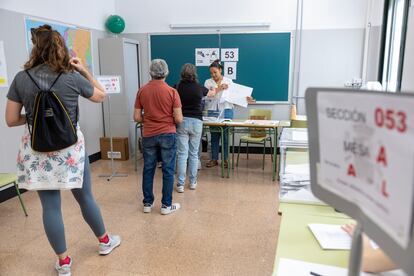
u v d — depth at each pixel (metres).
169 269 2.25
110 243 2.46
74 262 2.33
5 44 3.57
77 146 1.97
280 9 5.25
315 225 1.33
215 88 4.50
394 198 0.53
